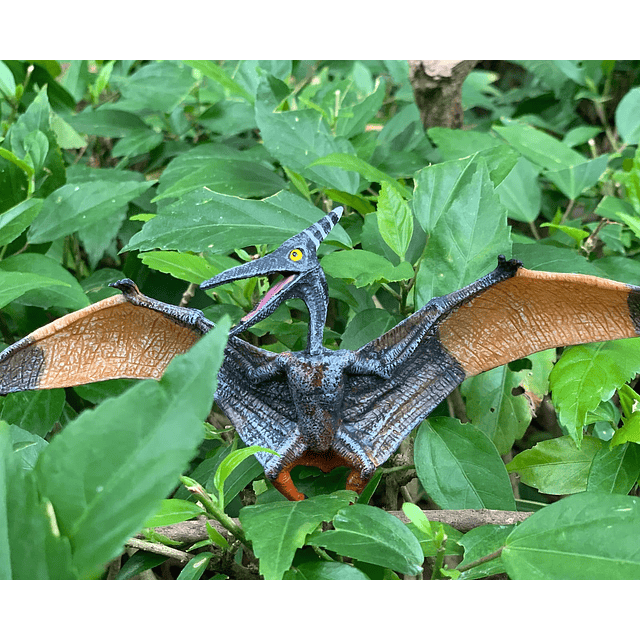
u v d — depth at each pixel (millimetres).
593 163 1014
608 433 854
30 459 805
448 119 1085
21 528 657
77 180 1029
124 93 1086
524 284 794
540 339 808
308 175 939
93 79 1202
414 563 723
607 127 1149
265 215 888
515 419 875
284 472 797
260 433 801
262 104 972
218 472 746
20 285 821
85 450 655
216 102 1106
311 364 784
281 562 708
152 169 1104
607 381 794
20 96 1054
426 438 821
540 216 1142
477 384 881
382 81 1068
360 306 916
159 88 1087
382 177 907
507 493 803
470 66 1068
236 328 786
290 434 797
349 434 800
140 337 803
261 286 912
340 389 789
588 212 1087
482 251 842
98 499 654
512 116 1367
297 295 792
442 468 812
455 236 848
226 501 802
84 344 797
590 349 815
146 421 655
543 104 1352
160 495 652
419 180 897
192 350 656
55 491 656
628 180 928
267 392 803
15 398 866
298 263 785
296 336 919
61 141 1070
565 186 1012
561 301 797
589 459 836
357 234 939
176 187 950
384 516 740
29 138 949
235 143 1118
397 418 805
